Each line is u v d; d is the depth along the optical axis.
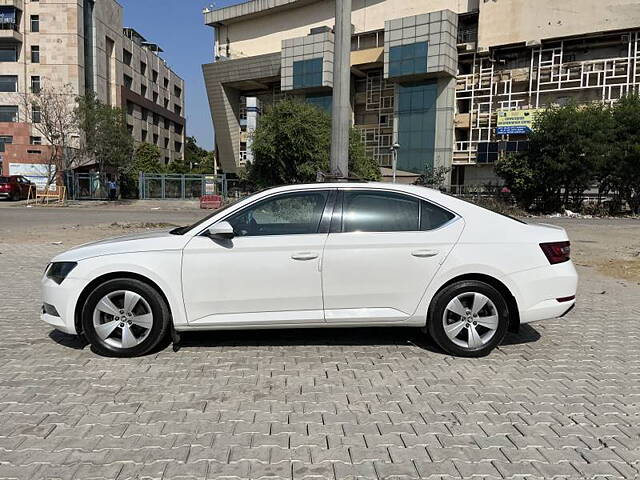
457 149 40.09
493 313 4.86
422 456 3.11
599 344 5.40
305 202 4.92
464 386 4.22
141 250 4.71
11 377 4.30
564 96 36.34
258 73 49.47
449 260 4.78
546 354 5.06
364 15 45.25
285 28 50.62
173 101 82.81
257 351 5.03
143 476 2.86
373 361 4.78
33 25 50.59
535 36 36.25
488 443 3.28
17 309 6.58
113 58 60.28
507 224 4.97
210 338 5.42
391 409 3.77
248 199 4.93
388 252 4.77
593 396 4.05
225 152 55.34
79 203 33.84
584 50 35.62
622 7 33.19
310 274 4.73
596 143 27.62
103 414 3.63
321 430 3.43
